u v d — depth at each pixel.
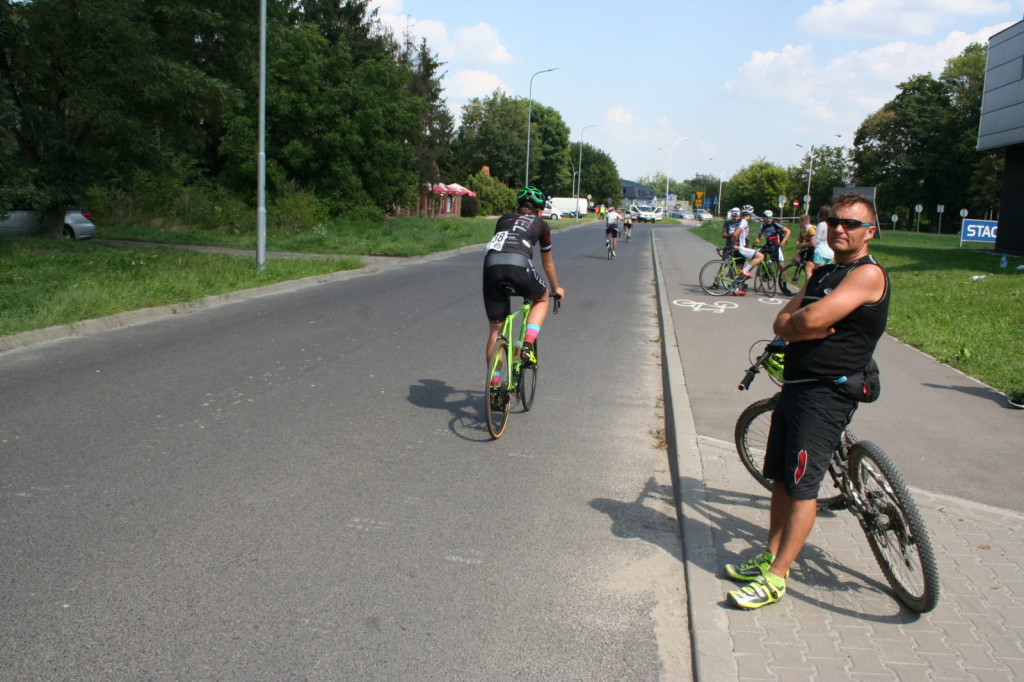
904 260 23.27
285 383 7.05
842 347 3.19
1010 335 10.19
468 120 89.19
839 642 3.03
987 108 26.50
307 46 31.42
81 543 3.76
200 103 19.12
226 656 2.89
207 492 4.46
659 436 6.04
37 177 18.75
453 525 4.15
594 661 2.96
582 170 122.62
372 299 12.97
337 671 2.82
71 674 2.75
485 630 3.14
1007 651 2.97
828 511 4.36
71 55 17.28
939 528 4.11
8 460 4.84
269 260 17.09
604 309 13.30
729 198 107.50
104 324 9.50
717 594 3.42
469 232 34.28
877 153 71.12
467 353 8.71
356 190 32.53
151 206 29.16
